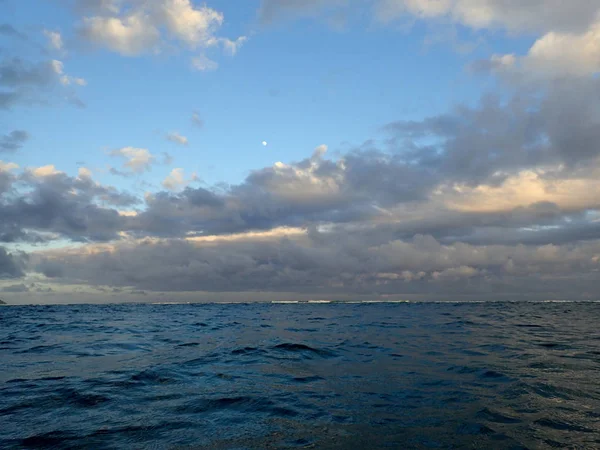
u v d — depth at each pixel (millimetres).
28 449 6027
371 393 9188
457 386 9711
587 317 35688
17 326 28609
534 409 7789
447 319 33656
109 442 6293
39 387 9734
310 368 12117
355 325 28141
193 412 7828
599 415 7422
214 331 24250
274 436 6531
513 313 43312
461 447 6031
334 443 6227
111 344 17859
